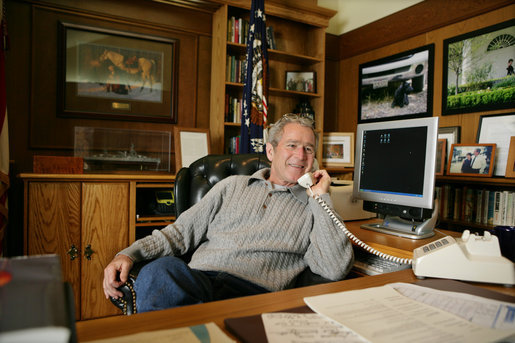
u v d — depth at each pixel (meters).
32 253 2.26
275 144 1.60
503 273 0.90
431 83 3.39
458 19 3.16
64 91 2.91
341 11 4.38
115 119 3.11
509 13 2.82
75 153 2.91
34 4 2.79
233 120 3.42
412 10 3.55
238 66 3.44
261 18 3.23
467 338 0.55
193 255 1.52
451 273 0.93
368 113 4.03
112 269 1.26
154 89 3.28
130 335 0.55
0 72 2.35
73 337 0.43
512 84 2.78
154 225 2.63
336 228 1.38
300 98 4.02
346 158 3.85
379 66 3.90
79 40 2.96
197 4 3.31
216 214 1.55
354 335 0.56
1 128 2.31
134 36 3.16
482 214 2.74
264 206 1.51
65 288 0.49
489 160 2.76
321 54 3.88
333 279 1.33
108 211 2.46
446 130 3.19
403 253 1.33
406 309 0.67
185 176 1.86
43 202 2.29
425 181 1.56
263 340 0.54
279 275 1.40
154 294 1.02
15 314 0.37
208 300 1.18
